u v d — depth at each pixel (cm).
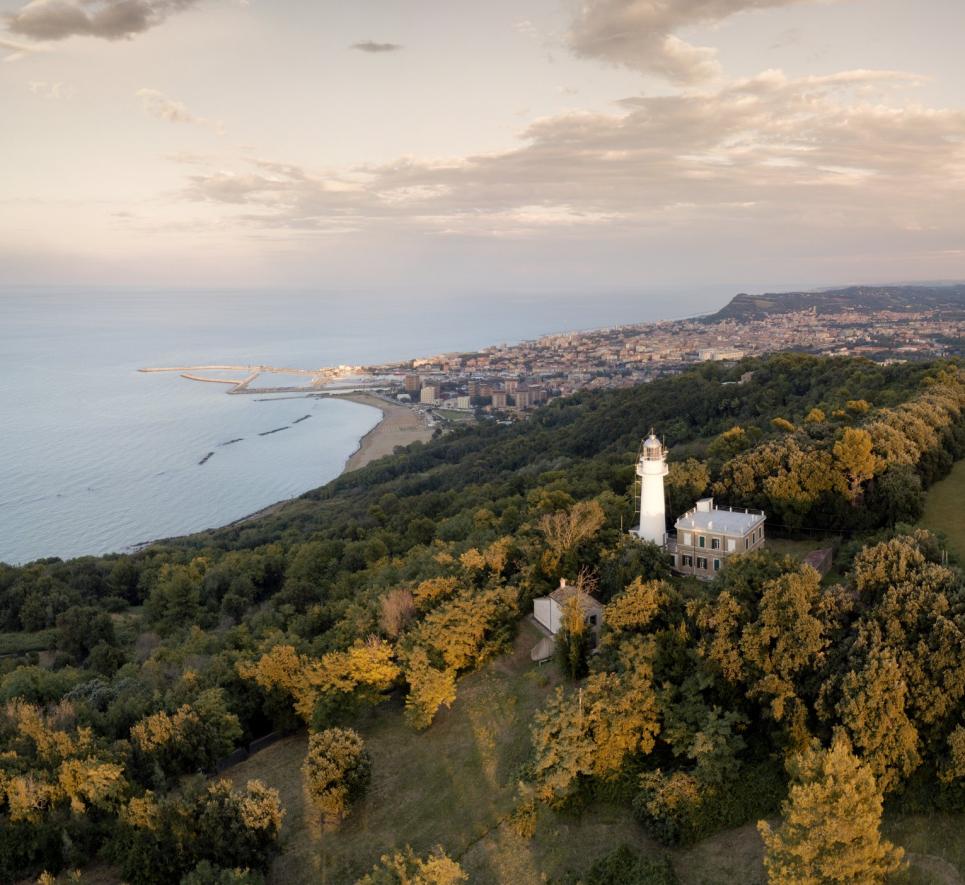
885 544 5138
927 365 13425
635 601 5331
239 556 12425
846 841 3197
